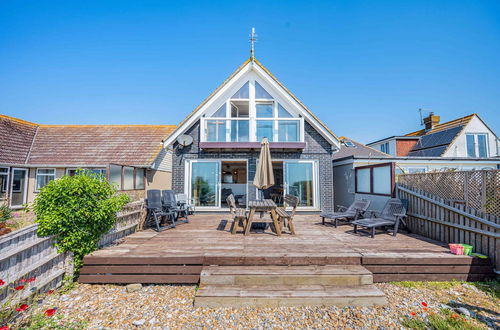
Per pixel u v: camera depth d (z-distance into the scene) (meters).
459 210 4.88
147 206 6.43
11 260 3.07
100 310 3.27
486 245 4.34
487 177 4.54
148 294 3.73
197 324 2.97
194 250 4.45
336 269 3.91
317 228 6.68
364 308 3.30
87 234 4.07
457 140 15.03
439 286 3.94
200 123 9.30
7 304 2.81
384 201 7.51
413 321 2.99
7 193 12.02
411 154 17.52
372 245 4.89
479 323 2.97
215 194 9.28
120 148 13.94
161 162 14.98
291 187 9.36
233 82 9.38
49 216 3.68
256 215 7.97
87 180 4.23
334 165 11.90
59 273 3.84
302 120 9.38
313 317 3.10
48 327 2.85
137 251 4.37
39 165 12.52
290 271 3.81
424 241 5.30
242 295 3.34
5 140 12.96
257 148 9.07
